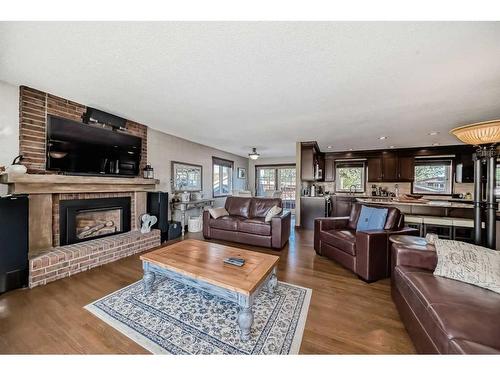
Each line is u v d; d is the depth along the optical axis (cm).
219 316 177
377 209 291
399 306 174
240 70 197
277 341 148
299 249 363
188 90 241
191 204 497
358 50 165
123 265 281
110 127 330
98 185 305
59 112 269
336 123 366
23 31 146
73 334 153
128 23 139
